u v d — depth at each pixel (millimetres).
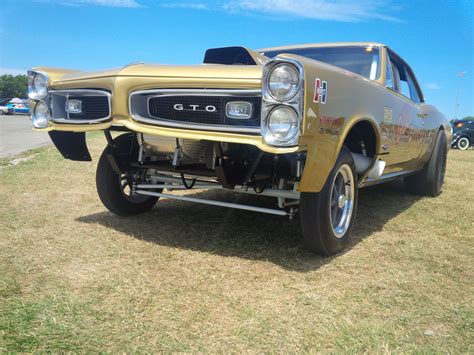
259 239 3391
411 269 2914
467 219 4387
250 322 2109
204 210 4254
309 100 2391
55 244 3129
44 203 4348
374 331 2064
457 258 3170
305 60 2475
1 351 1766
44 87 3330
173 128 2729
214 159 2789
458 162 10836
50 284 2451
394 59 4422
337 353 1867
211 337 1971
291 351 1882
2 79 95500
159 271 2703
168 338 1944
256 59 3256
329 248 2992
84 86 3105
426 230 3943
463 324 2164
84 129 3107
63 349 1815
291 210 3113
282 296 2414
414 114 4609
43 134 14781
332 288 2549
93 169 6586
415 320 2199
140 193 3635
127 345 1874
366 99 3225
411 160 4879
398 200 5387
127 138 3586
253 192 3012
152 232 3502
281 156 2807
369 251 3270
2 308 2127
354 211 3291
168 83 2705
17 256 2855
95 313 2131
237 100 2535
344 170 3104
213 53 3354
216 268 2785
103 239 3283
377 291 2533
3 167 6539
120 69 2947
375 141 3543
